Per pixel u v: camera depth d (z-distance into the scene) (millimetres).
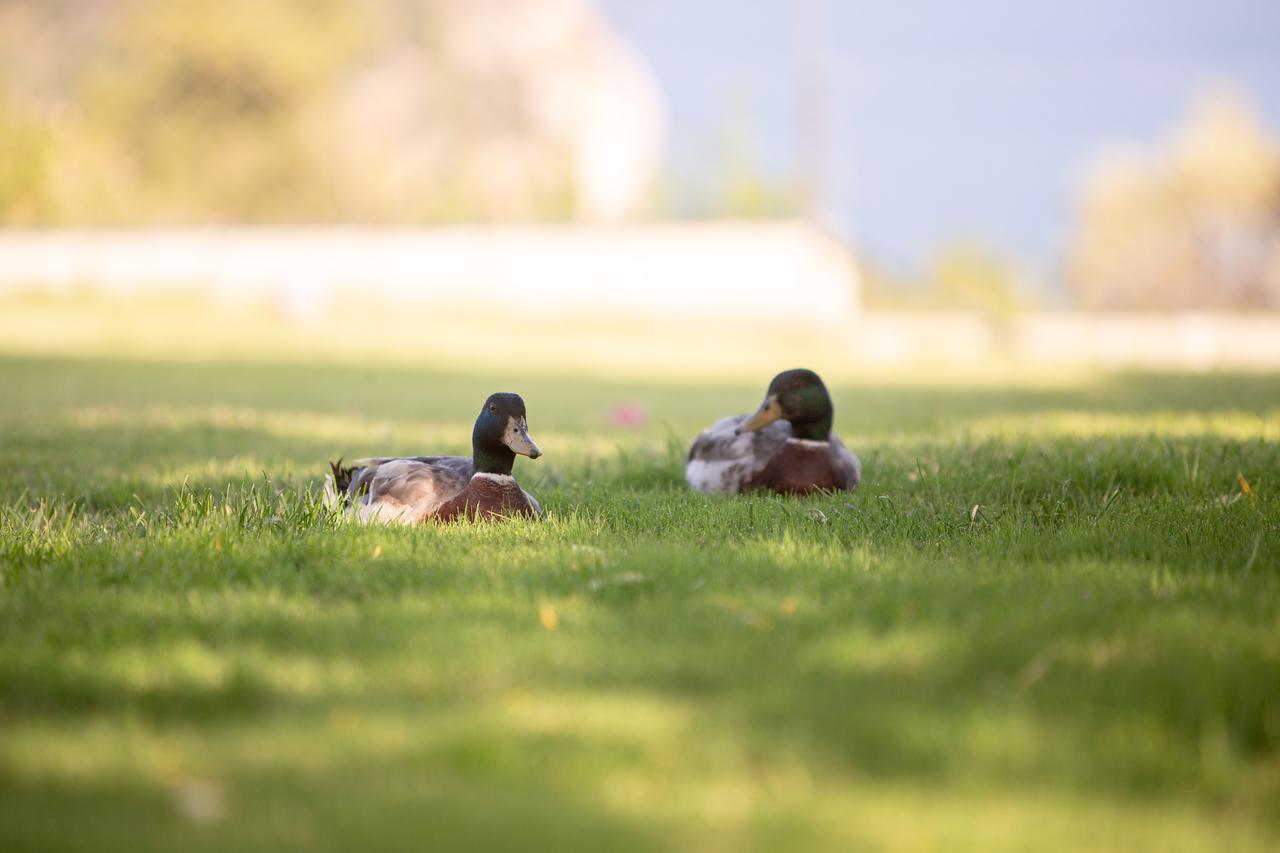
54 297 50031
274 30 65562
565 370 34750
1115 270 72562
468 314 50719
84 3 69000
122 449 15758
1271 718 5383
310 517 9547
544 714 5539
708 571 7984
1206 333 44062
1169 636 6371
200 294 50844
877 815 4594
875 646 6418
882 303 57562
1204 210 71562
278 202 66938
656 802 4727
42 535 9211
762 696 5758
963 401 25016
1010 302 71312
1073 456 12406
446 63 78250
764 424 11773
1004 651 6273
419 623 6922
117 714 5629
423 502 9953
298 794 4777
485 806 4656
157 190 64562
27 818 4555
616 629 6828
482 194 75062
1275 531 9094
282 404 24016
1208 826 4535
